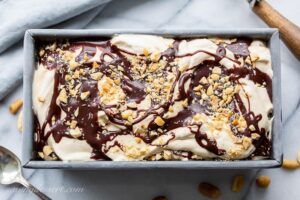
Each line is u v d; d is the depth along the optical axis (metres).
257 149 0.49
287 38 0.54
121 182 0.56
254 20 0.58
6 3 0.57
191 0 0.58
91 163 0.47
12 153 0.55
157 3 0.58
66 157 0.48
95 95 0.49
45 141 0.48
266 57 0.49
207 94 0.49
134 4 0.58
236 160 0.48
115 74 0.49
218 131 0.48
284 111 0.57
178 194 0.56
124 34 0.50
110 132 0.48
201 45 0.49
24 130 0.48
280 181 0.56
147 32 0.50
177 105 0.48
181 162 0.47
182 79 0.49
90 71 0.49
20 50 0.57
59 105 0.49
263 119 0.48
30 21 0.55
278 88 0.49
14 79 0.56
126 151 0.48
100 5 0.57
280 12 0.58
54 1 0.55
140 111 0.48
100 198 0.56
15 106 0.56
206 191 0.55
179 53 0.50
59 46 0.50
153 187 0.56
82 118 0.48
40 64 0.50
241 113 0.48
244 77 0.49
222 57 0.49
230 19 0.58
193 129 0.48
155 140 0.48
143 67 0.49
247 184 0.56
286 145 0.56
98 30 0.50
